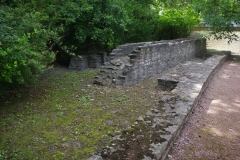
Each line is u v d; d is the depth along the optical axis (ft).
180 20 47.42
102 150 10.24
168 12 48.70
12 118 16.22
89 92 22.06
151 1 47.52
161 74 30.25
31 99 20.13
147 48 27.30
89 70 33.19
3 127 14.85
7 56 14.96
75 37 32.99
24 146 12.65
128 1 44.55
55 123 15.42
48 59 20.40
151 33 49.62
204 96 20.84
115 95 21.08
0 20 16.39
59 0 28.60
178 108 15.05
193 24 49.01
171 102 16.11
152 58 28.76
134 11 46.96
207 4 41.98
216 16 41.29
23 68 17.65
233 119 16.24
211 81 26.37
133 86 24.32
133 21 44.01
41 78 27.71
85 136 13.69
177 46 36.11
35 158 11.55
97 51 37.32
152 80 27.07
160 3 56.44
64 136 13.71
